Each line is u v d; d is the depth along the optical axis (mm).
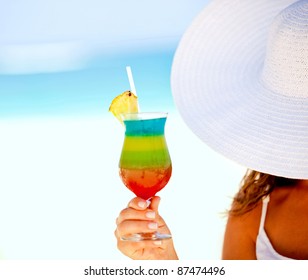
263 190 2312
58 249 5227
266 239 2275
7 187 6328
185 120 2160
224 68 2176
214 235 5367
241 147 1955
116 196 6121
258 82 2061
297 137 1869
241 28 2205
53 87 7859
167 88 7492
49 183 6379
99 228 5602
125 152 1987
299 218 2238
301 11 1861
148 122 1932
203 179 6176
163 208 5824
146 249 1930
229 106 2070
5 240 5434
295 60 1858
